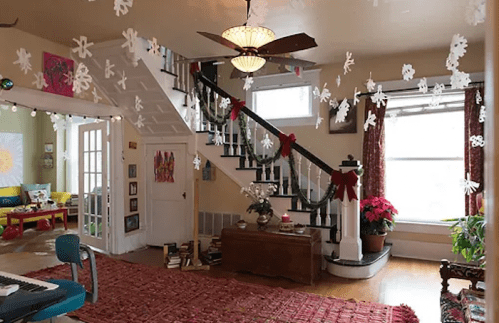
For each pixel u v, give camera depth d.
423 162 4.73
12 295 1.63
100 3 3.14
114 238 4.97
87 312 2.93
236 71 3.64
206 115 4.89
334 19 3.47
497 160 0.41
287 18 3.44
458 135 4.52
